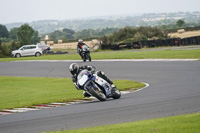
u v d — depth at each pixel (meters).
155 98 43.34
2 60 161.38
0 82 86.81
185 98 41.09
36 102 49.50
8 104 50.75
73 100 49.78
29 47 193.00
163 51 133.38
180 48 144.88
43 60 141.62
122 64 100.94
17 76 98.75
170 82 62.12
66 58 141.50
